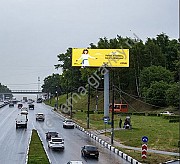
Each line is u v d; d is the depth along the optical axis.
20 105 142.50
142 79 100.88
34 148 44.62
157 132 58.78
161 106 96.31
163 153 40.72
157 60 111.75
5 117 95.88
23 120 71.31
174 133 57.19
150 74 99.69
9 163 35.41
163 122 73.94
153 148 44.06
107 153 43.34
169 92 86.62
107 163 36.44
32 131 64.81
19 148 45.62
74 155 41.25
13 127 72.19
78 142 52.78
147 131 60.44
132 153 40.69
